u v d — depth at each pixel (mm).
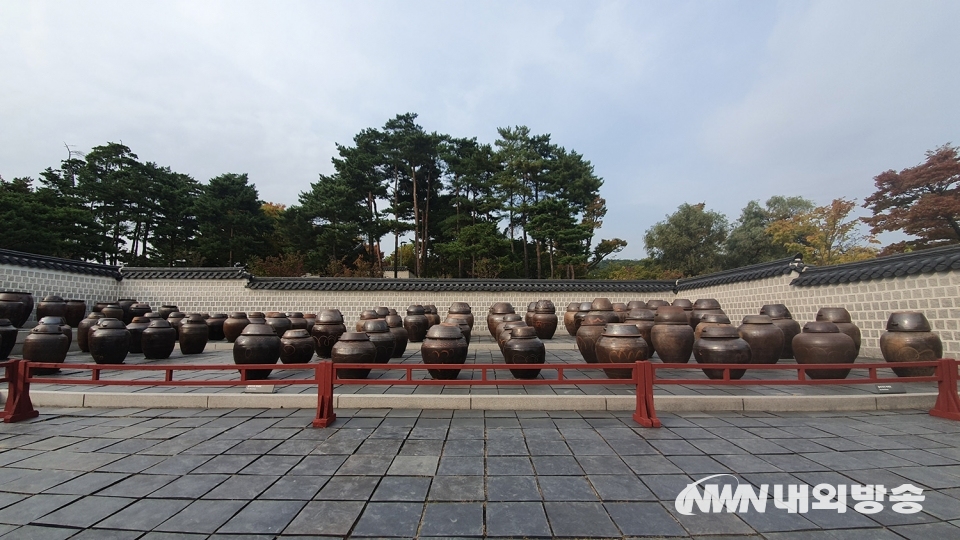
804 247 31641
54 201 27219
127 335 9930
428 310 15055
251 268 29438
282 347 9039
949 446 4777
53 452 4551
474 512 3256
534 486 3711
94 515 3221
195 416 5910
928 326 7934
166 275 17719
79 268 15883
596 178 31906
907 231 25625
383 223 29422
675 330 9109
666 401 6207
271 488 3676
